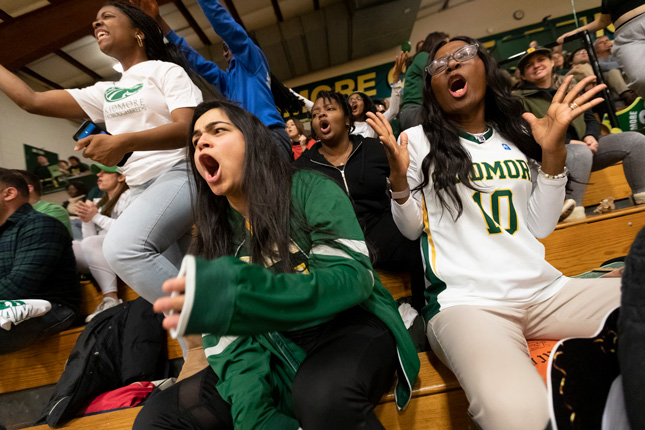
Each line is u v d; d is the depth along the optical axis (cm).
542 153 114
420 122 131
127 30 140
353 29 748
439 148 118
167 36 185
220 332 59
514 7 773
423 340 132
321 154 200
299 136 349
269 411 86
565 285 107
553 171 112
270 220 89
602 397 65
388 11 707
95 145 108
